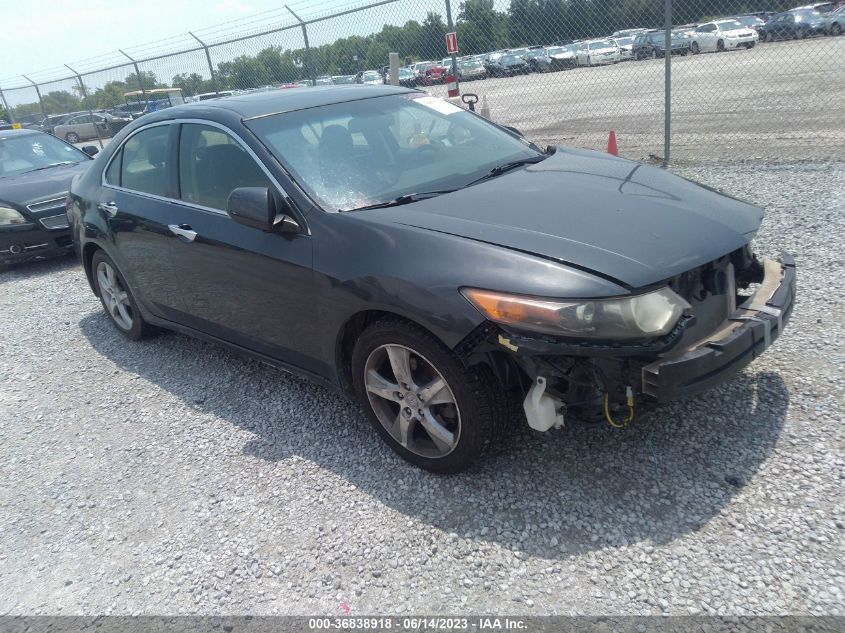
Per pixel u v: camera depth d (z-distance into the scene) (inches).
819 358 137.9
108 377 183.0
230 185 144.0
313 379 138.2
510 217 113.8
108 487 132.3
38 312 247.4
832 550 92.0
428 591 95.7
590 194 122.6
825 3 541.6
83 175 204.4
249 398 159.2
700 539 97.2
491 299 99.4
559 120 557.6
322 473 126.1
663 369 94.5
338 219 122.5
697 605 86.9
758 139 378.9
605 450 119.0
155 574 107.0
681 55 562.6
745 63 636.1
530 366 101.4
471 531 105.4
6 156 338.6
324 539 109.0
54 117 750.5
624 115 544.7
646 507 104.7
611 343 94.6
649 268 98.7
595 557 96.9
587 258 99.8
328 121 149.0
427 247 109.3
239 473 129.9
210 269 148.1
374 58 453.7
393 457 127.6
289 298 130.3
